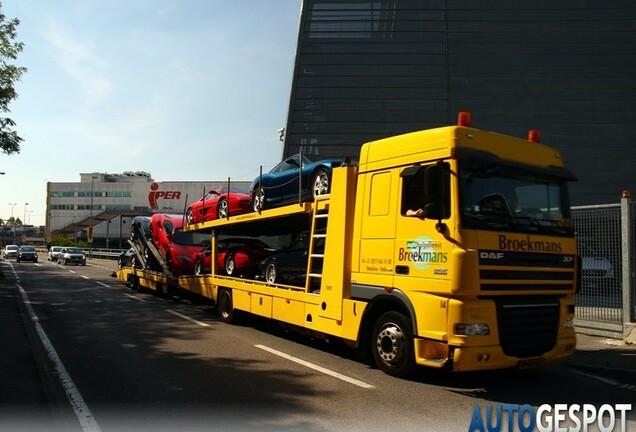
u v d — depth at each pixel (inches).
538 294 261.4
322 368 295.1
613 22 1568.7
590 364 321.4
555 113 1443.2
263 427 198.2
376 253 281.3
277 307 374.0
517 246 251.8
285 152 1417.3
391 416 215.0
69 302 615.2
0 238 4970.5
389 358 273.9
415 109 1446.9
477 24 1579.7
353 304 295.0
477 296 240.4
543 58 1526.8
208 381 264.4
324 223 335.9
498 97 1461.6
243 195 464.8
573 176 284.2
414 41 1556.3
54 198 4288.9
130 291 761.6
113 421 204.5
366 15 1588.3
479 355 235.1
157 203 3533.5
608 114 1437.0
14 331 412.8
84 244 3016.7
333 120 1440.7
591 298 414.0
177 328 431.8
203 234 633.0
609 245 405.4
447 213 242.4
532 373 304.8
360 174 299.3
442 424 206.8
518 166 260.2
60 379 267.4
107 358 316.5
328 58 1534.2
